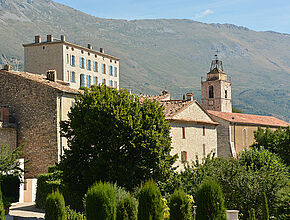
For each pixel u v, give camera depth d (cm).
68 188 3114
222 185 2873
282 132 5225
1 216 2127
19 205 3419
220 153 6406
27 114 4012
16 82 4097
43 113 3944
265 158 3625
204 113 5141
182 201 2052
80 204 3089
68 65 7181
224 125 6397
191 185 2836
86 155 3170
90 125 3078
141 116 3138
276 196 2689
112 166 2967
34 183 3716
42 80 4206
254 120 7231
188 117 4725
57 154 3847
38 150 3931
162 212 2066
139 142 3039
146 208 2022
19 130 4031
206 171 2936
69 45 7238
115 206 2023
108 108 3112
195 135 4844
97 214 1977
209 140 5184
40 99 3969
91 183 3016
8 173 3334
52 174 3366
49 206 2070
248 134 6838
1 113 3975
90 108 3159
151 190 2042
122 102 3222
